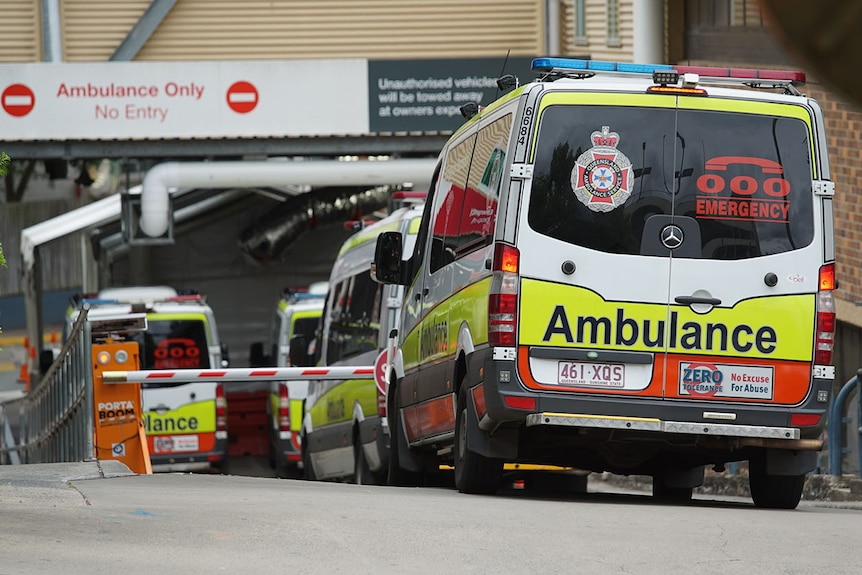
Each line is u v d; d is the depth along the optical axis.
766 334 18.78
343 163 57.03
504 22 59.56
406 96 55.41
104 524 13.56
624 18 50.31
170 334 50.59
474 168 21.17
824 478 26.06
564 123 18.67
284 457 52.94
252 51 59.50
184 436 50.22
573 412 18.48
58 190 107.25
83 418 28.27
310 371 29.69
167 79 54.75
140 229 58.12
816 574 11.55
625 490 36.59
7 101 54.31
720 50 36.12
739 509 19.16
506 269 18.52
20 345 100.62
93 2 58.78
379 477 31.27
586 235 18.61
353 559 11.74
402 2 59.59
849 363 32.72
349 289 35.12
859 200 31.59
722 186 18.81
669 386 18.62
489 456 19.45
